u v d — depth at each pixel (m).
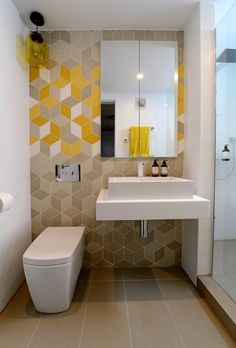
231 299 1.45
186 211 1.44
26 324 1.37
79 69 1.98
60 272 1.38
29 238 2.00
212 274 1.73
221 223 1.72
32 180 2.01
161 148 2.04
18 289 1.75
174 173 2.05
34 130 1.99
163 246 2.08
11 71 1.63
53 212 2.04
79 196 2.04
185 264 2.01
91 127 2.01
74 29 1.96
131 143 2.03
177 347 1.20
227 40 1.68
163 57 2.00
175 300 1.60
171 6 1.70
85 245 2.05
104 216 1.41
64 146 2.01
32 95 1.97
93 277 1.92
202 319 1.41
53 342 1.24
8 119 1.59
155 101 2.02
